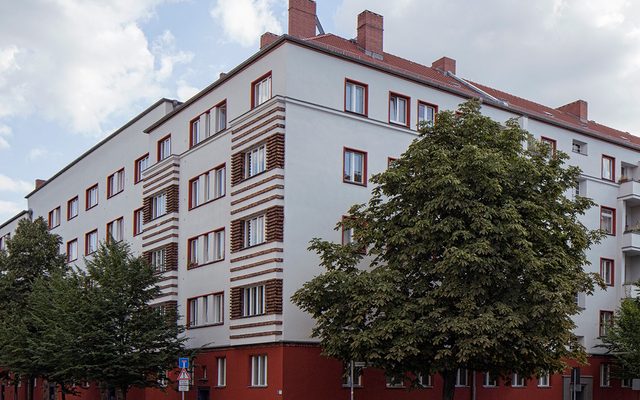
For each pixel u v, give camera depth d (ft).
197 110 138.62
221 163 128.98
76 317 118.01
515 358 90.84
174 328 123.95
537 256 93.56
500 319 89.51
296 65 115.85
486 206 93.30
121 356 115.85
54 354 117.29
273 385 108.58
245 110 123.65
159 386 123.95
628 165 166.40
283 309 109.60
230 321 119.85
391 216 102.94
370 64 123.75
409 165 100.63
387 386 116.37
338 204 117.60
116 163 174.81
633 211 166.09
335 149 118.52
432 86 131.85
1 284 161.79
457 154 97.91
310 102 116.37
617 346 140.77
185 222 138.51
